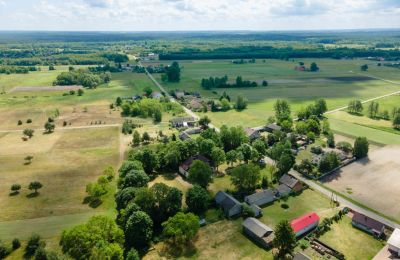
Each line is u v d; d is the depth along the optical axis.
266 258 80.31
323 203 105.06
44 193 109.75
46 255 77.25
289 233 79.94
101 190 104.56
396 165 131.88
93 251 73.12
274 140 153.88
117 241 80.75
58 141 157.25
